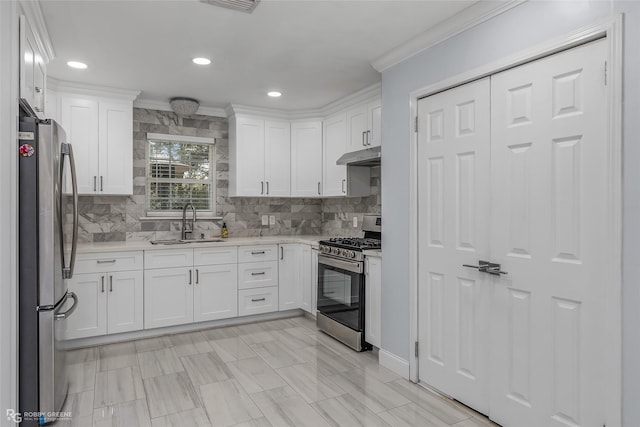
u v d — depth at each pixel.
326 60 3.11
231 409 2.39
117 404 2.45
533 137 2.00
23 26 1.97
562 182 1.87
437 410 2.38
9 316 1.87
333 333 3.64
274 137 4.63
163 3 2.25
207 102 4.35
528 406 2.03
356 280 3.32
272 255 4.32
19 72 1.96
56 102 3.57
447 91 2.51
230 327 4.07
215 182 4.66
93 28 2.55
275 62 3.15
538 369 1.98
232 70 3.33
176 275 3.81
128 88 3.81
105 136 3.78
